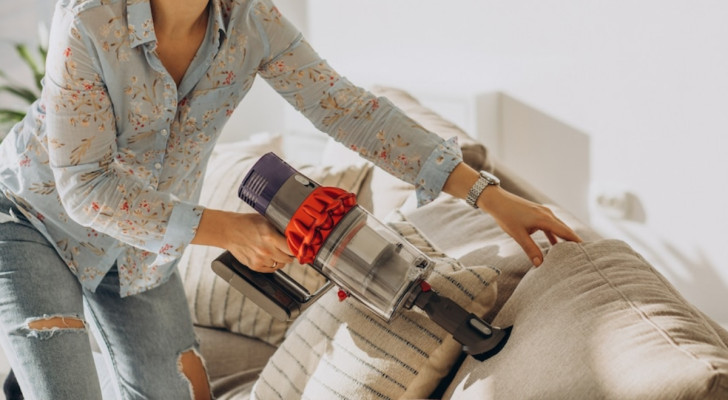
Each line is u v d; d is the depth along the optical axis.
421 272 1.29
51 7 3.76
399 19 3.39
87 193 1.34
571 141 2.98
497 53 3.12
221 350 2.03
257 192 1.33
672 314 1.17
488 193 1.44
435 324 1.42
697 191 2.72
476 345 1.30
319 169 2.13
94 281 1.59
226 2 1.43
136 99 1.38
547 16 2.94
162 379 1.73
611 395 1.05
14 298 1.46
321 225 1.28
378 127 1.51
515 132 3.13
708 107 2.63
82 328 1.51
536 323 1.27
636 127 2.81
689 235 2.77
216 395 1.88
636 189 2.86
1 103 3.77
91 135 1.32
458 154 1.48
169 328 1.73
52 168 1.34
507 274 1.54
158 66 1.36
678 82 2.68
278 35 1.50
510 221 1.42
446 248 1.71
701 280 2.78
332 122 1.54
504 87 3.12
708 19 2.57
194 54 1.42
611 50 2.81
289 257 1.36
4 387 1.96
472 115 3.06
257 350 2.03
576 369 1.12
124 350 1.72
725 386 1.00
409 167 1.49
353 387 1.43
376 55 3.52
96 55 1.30
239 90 1.51
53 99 1.29
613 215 2.92
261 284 1.43
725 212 2.67
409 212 1.89
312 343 1.54
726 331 1.33
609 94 2.85
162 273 1.68
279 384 1.58
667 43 2.68
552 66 2.97
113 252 1.57
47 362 1.44
